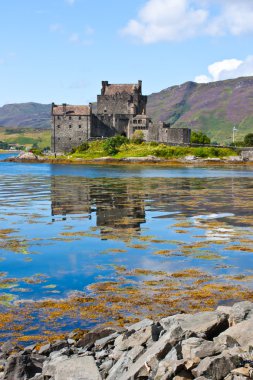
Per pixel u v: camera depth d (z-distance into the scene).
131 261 33.28
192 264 32.31
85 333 20.00
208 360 13.82
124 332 18.31
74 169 155.75
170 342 15.32
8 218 51.88
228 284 27.75
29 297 25.75
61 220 50.59
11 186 91.56
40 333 20.78
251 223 48.16
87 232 43.69
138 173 135.25
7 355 18.23
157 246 37.78
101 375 15.20
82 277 29.48
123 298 25.36
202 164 193.50
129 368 14.80
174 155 199.62
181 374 13.76
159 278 29.08
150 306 24.11
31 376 15.81
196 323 17.42
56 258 34.25
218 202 65.44
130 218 51.72
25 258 34.31
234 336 15.77
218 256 34.50
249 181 105.50
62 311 23.47
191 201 66.62
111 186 91.25
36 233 43.41
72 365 15.50
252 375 13.20
